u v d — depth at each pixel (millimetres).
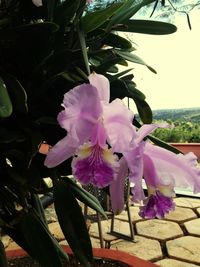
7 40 377
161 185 401
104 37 414
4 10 406
